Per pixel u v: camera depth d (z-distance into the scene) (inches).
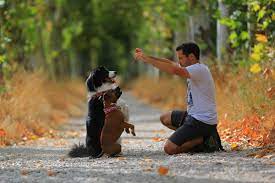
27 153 520.1
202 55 981.8
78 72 2481.5
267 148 443.8
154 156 456.1
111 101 462.6
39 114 829.8
